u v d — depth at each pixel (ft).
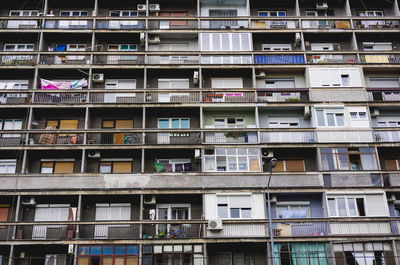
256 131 104.22
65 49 115.14
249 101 106.73
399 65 111.96
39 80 110.11
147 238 91.86
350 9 122.83
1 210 97.96
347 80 110.22
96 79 109.50
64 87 108.47
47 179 97.40
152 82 112.06
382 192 98.22
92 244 91.61
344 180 99.30
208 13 120.67
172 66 109.70
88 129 102.32
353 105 107.34
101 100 107.04
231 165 100.53
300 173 99.45
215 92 108.17
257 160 100.99
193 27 114.83
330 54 113.09
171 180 98.07
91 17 114.42
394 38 119.34
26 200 96.84
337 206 97.35
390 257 92.02
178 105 105.60
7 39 114.73
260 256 95.45
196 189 97.04
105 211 98.89
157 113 108.58
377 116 110.32
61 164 103.40
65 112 107.55
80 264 90.38
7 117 107.55
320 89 108.99
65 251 94.68
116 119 108.68
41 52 109.70
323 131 104.53
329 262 91.66
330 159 101.60
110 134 103.04
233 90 107.76
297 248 92.63
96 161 102.94
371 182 99.30
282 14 121.60
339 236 93.09
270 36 116.88
